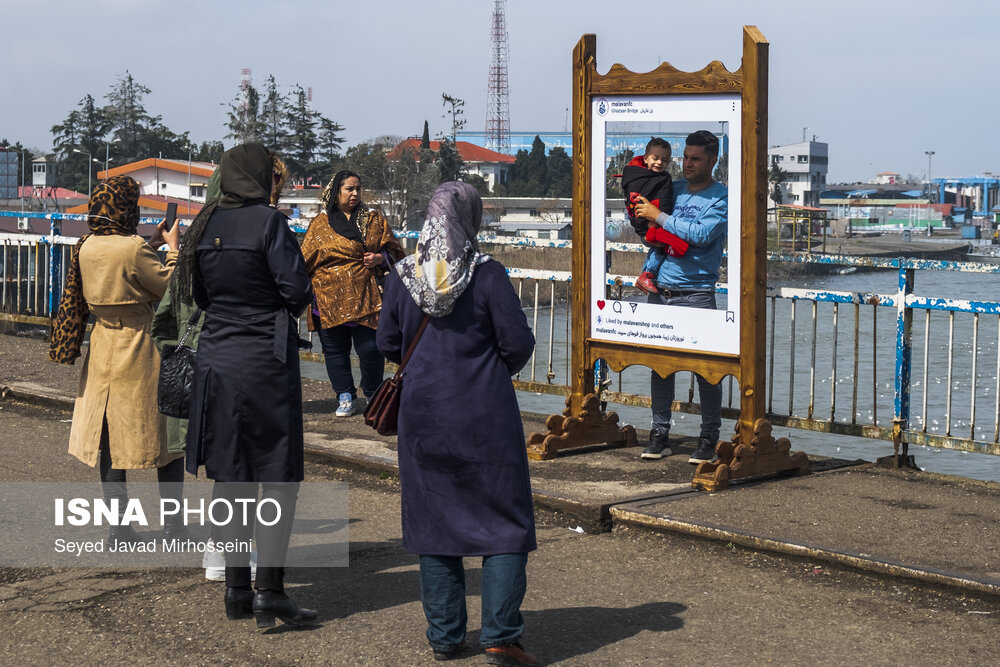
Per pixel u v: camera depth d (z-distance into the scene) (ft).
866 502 19.75
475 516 13.05
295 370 14.85
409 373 13.37
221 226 14.74
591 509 19.29
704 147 21.31
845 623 14.38
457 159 343.67
